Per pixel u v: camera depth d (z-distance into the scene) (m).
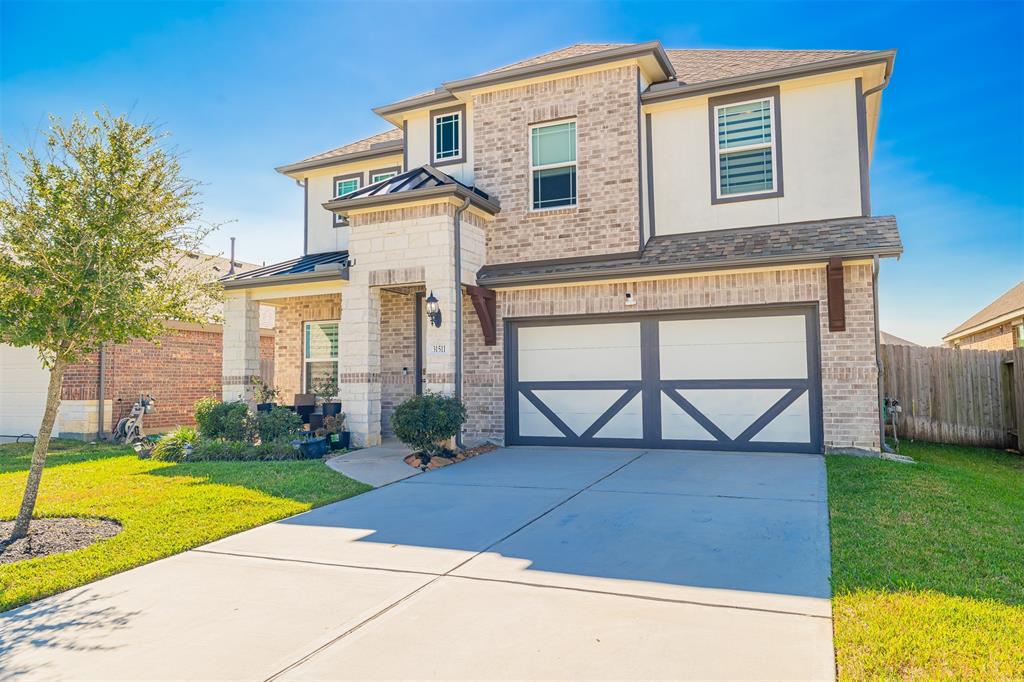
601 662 3.70
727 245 11.65
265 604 4.76
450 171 14.37
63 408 15.94
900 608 4.29
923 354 13.66
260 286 13.88
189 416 17.89
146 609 4.73
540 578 5.13
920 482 8.28
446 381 11.84
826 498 7.51
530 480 9.14
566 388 12.43
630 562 5.46
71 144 6.92
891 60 11.34
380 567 5.54
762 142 12.41
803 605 4.45
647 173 13.11
